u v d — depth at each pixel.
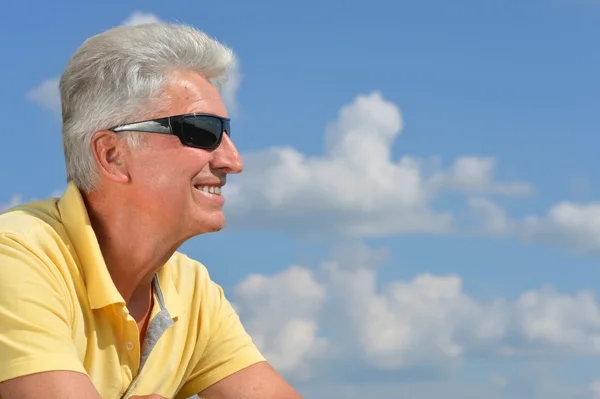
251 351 3.96
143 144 3.26
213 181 3.36
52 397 2.88
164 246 3.36
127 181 3.28
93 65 3.28
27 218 3.21
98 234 3.35
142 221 3.31
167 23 3.38
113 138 3.26
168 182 3.26
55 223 3.26
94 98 3.27
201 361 3.89
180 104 3.28
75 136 3.30
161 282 3.58
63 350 2.97
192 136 3.28
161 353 3.56
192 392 3.93
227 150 3.40
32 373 2.89
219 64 3.41
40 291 3.01
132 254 3.35
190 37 3.36
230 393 3.88
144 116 3.25
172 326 3.62
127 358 3.33
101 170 3.28
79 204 3.27
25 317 2.95
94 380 3.24
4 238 3.07
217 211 3.38
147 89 3.25
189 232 3.35
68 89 3.32
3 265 3.01
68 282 3.16
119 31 3.32
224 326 3.92
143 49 3.27
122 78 3.25
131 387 3.35
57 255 3.16
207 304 3.84
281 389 3.92
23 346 2.92
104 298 3.19
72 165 3.34
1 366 2.91
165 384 3.59
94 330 3.23
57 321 3.01
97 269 3.21
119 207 3.31
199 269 3.88
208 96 3.34
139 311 3.49
